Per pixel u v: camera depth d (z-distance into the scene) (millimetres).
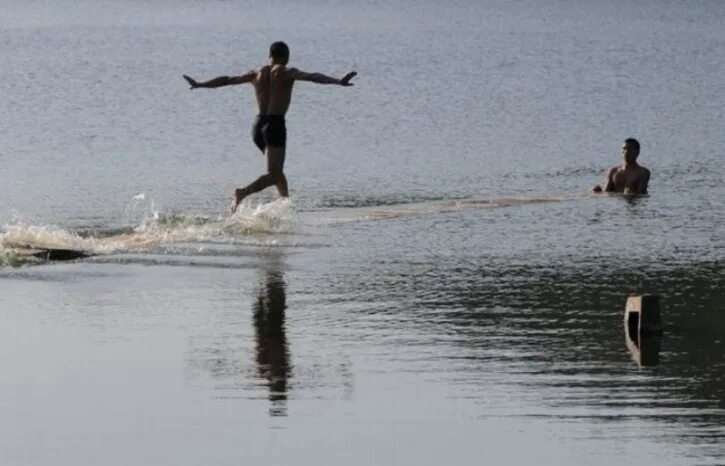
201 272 49688
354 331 40875
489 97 131500
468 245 55438
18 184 77625
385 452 30297
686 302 44688
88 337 40125
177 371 36500
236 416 32719
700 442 30766
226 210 67812
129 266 50719
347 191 74688
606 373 36156
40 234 55125
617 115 116250
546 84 145625
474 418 32531
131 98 128875
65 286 47094
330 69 171375
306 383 35375
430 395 34312
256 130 63938
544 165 87125
